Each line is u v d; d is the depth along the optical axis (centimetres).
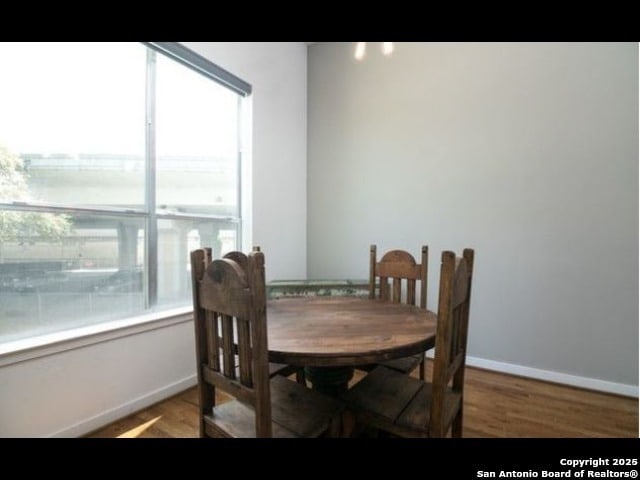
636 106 212
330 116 336
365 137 316
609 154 220
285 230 325
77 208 184
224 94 271
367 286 284
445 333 111
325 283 290
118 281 204
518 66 247
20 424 153
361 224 320
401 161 297
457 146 271
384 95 305
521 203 248
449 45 273
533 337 246
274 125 308
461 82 269
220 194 271
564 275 236
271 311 169
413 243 293
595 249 226
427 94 284
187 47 227
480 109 262
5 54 158
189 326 233
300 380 194
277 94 311
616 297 221
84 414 175
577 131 229
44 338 165
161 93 226
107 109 197
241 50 271
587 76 225
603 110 221
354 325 145
